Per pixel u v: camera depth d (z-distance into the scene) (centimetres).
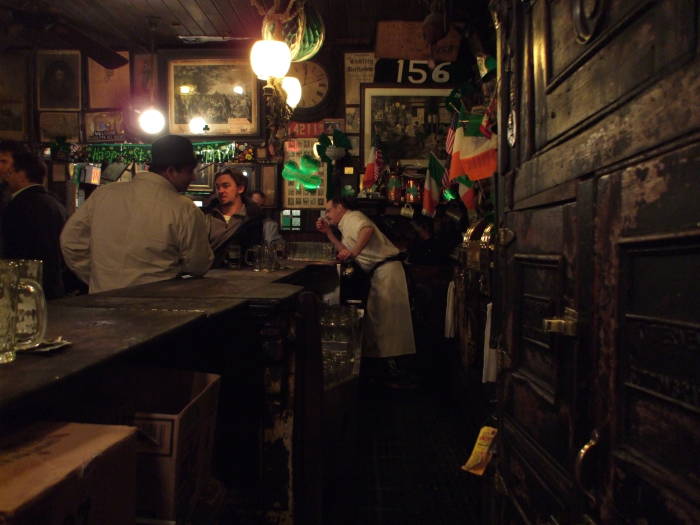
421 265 438
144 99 527
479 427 274
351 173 496
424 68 495
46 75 538
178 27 493
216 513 109
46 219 284
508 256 160
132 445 71
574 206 109
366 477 244
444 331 410
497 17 176
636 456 83
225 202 352
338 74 525
